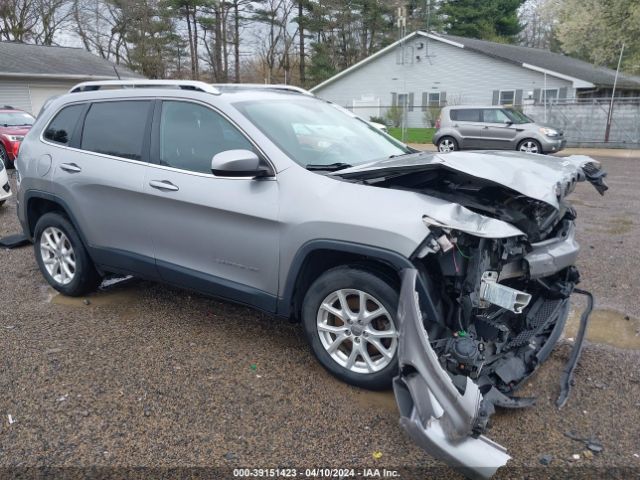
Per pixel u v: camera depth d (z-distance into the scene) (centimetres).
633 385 334
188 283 388
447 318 294
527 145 1716
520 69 2698
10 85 2295
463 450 237
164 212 383
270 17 4228
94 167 421
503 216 308
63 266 469
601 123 2252
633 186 1161
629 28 2273
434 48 2964
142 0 3828
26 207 484
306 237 317
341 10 4156
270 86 470
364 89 3278
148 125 401
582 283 523
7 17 3491
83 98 452
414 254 281
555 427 291
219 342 387
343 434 285
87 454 269
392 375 307
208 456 268
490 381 286
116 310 445
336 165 353
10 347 378
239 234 348
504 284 319
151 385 330
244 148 353
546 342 331
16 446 275
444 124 1864
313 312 331
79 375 341
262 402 312
